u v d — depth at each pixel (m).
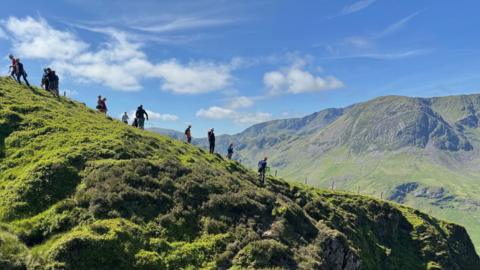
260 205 43.38
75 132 46.34
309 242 43.25
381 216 83.69
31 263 27.12
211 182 43.72
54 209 33.25
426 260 82.81
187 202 39.19
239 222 39.44
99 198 34.66
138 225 33.88
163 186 39.69
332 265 43.62
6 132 44.34
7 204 33.34
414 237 87.94
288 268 35.62
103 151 42.25
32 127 45.69
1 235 28.08
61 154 39.94
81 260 28.47
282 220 42.66
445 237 96.88
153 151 47.66
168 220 35.84
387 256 73.25
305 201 61.09
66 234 30.69
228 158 64.19
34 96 55.62
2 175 38.03
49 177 36.34
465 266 93.06
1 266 25.77
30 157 40.44
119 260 29.58
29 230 31.41
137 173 39.97
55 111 51.88
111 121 57.19
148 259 30.59
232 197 42.06
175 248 33.38
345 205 80.50
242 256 34.91
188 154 53.66
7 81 58.34
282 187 62.38
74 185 36.84
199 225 37.34
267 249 36.12
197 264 32.97
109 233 30.84
